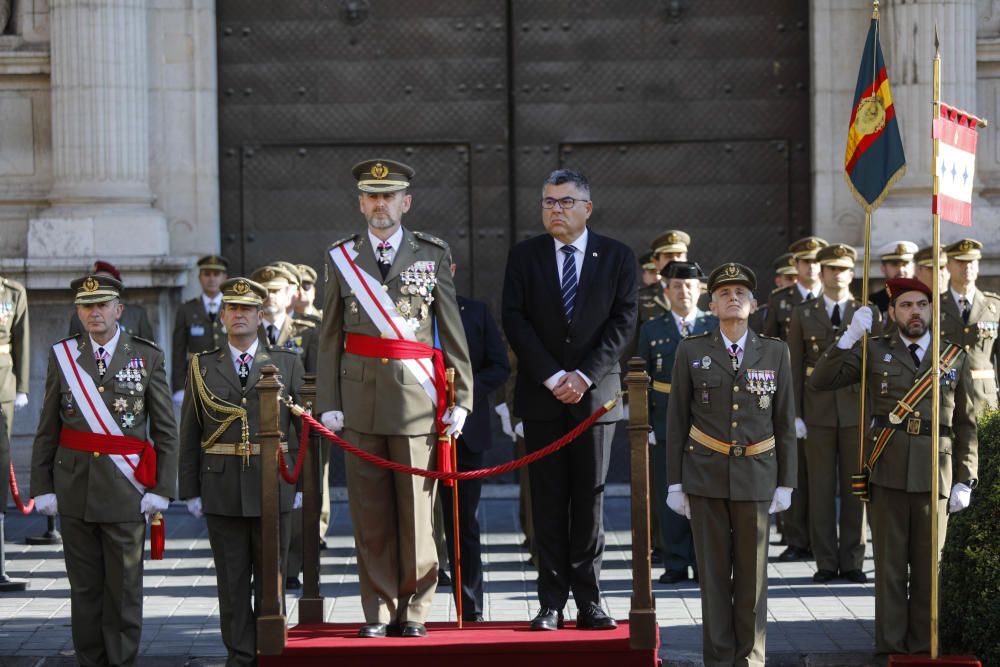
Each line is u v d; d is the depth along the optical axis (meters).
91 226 21.09
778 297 18.48
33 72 21.56
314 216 22.52
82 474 13.27
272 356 13.63
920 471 13.18
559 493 12.31
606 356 12.27
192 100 21.97
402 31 22.45
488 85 22.45
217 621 15.25
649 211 22.52
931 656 12.23
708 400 12.95
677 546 16.70
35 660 13.93
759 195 22.45
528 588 16.38
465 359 12.21
